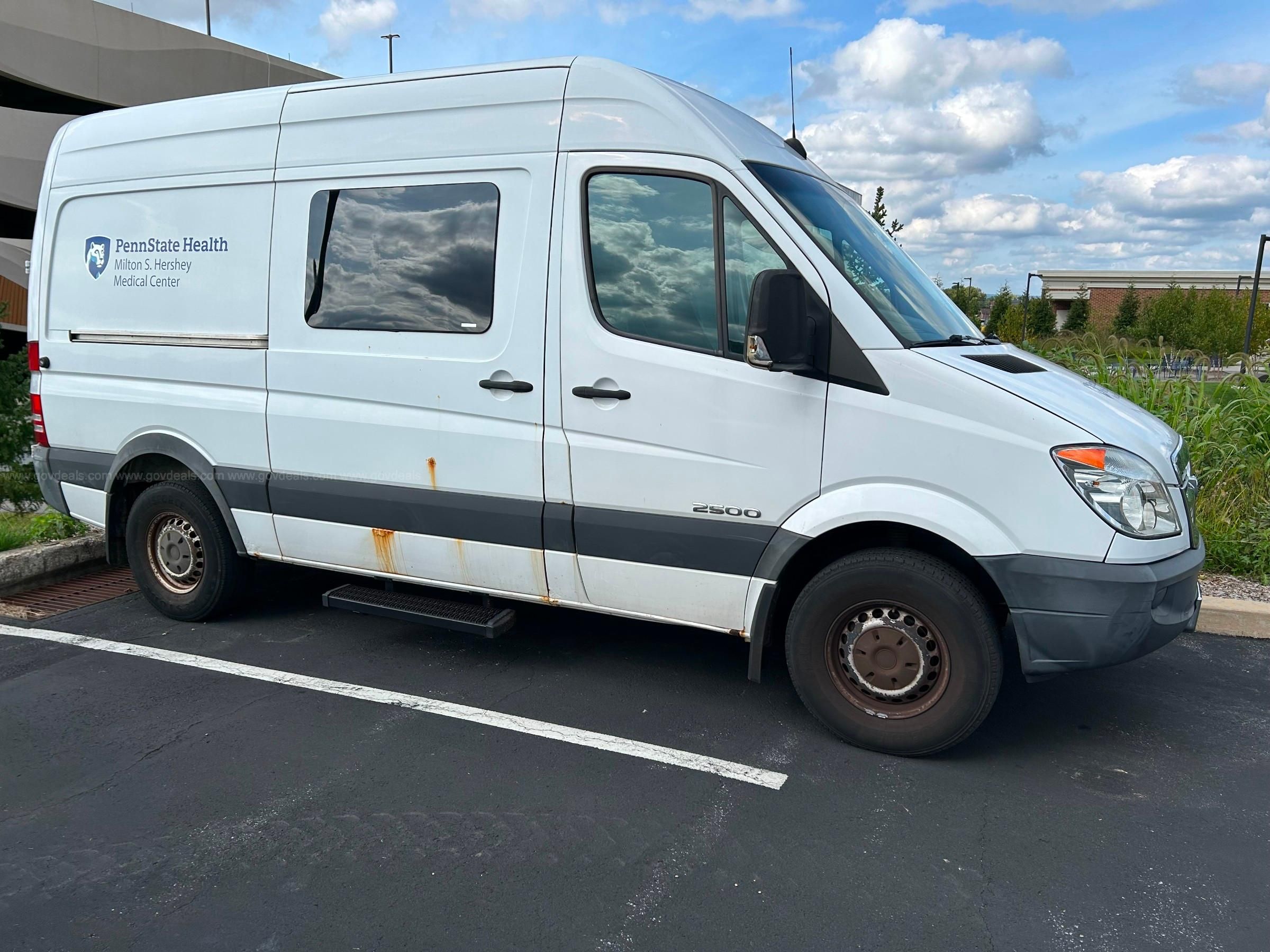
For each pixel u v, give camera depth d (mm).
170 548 5371
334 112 4590
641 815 3389
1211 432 7090
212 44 35656
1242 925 2814
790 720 4180
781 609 4105
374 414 4523
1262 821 3408
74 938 2723
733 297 3805
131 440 5266
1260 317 39344
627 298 3984
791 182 4012
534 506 4223
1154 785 3654
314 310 4641
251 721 4125
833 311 3652
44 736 3982
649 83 3973
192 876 3014
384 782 3607
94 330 5344
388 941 2711
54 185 5453
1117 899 2939
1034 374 3863
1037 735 4082
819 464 3699
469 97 4285
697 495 3908
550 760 3789
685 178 3887
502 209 4195
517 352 4172
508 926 2779
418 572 4609
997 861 3133
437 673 4684
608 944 2703
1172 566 3525
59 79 31438
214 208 4891
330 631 5281
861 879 3023
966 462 3512
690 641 5156
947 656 3660
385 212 4461
